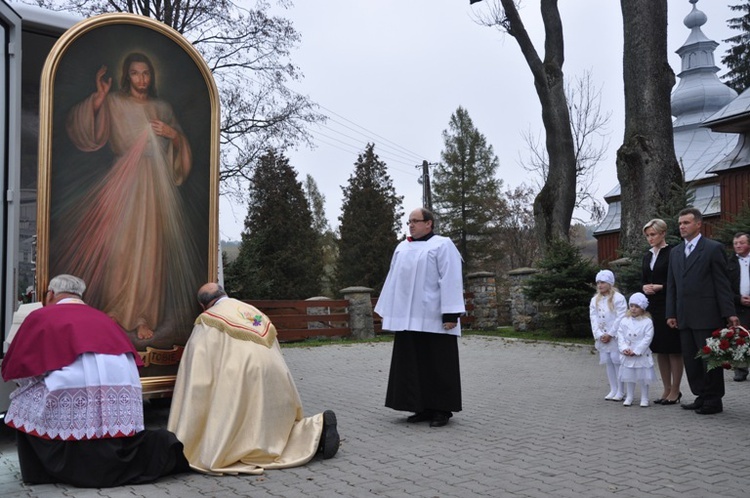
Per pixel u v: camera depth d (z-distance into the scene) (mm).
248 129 25359
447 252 7082
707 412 7262
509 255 52906
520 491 4551
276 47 25203
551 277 15961
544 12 21469
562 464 5258
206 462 5121
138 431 4977
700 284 7266
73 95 6262
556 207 21047
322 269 46375
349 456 5656
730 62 39969
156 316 6578
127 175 6516
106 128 6434
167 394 6523
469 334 18453
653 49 16156
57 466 4758
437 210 55375
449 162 55281
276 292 41406
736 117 19453
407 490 4633
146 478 4891
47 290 5543
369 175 48281
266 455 5285
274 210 42844
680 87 33469
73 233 6188
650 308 7961
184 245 6816
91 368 4867
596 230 29562
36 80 7844
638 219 15992
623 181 16391
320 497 4508
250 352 5508
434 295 7023
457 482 4812
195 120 6984
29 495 4613
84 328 4957
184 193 6859
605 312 8375
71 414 4773
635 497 4371
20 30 6312
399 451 5828
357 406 8281
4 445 6168
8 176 6109
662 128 16094
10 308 6059
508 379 10727
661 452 5590
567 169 21062
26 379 4871
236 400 5305
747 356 6672
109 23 6465
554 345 15383
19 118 6242
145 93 6684
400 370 7102
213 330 5633
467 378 10875
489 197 53562
